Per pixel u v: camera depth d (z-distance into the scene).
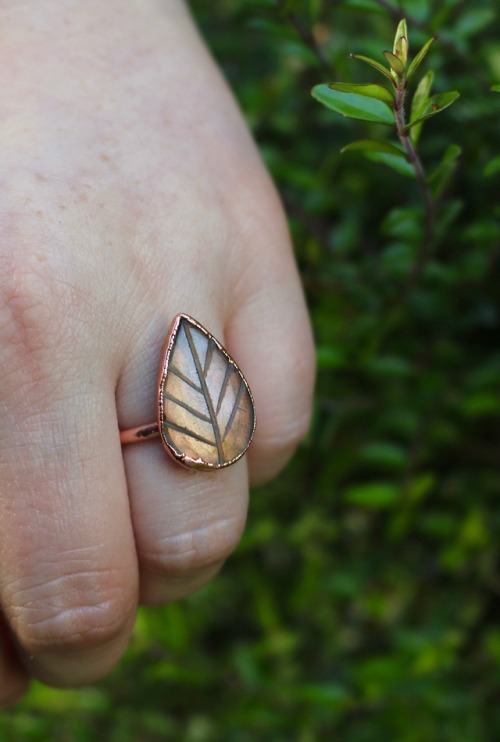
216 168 0.20
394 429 0.25
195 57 0.21
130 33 0.21
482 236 0.22
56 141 0.19
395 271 0.23
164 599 0.19
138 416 0.18
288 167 0.25
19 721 0.25
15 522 0.18
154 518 0.18
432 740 0.24
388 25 0.25
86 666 0.18
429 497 0.26
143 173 0.19
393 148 0.18
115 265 0.18
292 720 0.25
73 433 0.18
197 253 0.19
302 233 0.25
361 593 0.26
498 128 0.23
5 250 0.18
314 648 0.26
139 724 0.26
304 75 0.27
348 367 0.24
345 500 0.25
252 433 0.19
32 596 0.18
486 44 0.24
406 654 0.24
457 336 0.25
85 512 0.18
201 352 0.18
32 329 0.17
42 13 0.20
